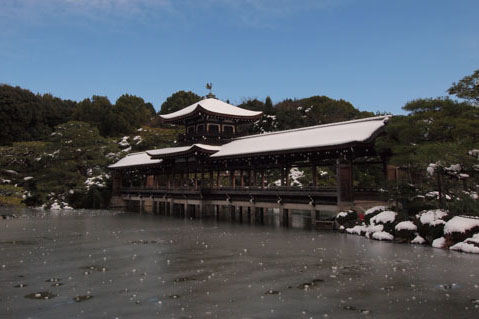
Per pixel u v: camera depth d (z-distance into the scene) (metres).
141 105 120.31
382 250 20.34
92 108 104.44
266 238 26.09
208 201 45.22
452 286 13.07
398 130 26.91
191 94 132.25
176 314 10.49
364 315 10.33
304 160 36.56
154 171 63.09
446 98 25.06
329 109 92.38
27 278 14.78
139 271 15.95
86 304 11.43
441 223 21.89
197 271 15.86
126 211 56.47
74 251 21.17
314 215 32.94
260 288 13.12
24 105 90.88
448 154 21.55
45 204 57.22
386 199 29.42
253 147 41.03
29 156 66.25
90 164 62.84
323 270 15.82
